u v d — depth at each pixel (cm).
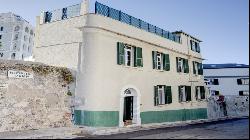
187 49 2689
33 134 1334
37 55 2042
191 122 2361
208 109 2991
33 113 1559
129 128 1694
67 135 1352
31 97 1561
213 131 1414
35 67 1594
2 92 1443
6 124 1444
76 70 1794
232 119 2934
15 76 1498
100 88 1697
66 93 1731
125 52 1950
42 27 2078
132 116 1973
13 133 1370
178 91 2447
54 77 1681
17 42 5650
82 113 1706
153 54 2186
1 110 1432
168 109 2273
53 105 1659
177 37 2620
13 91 1486
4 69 1462
